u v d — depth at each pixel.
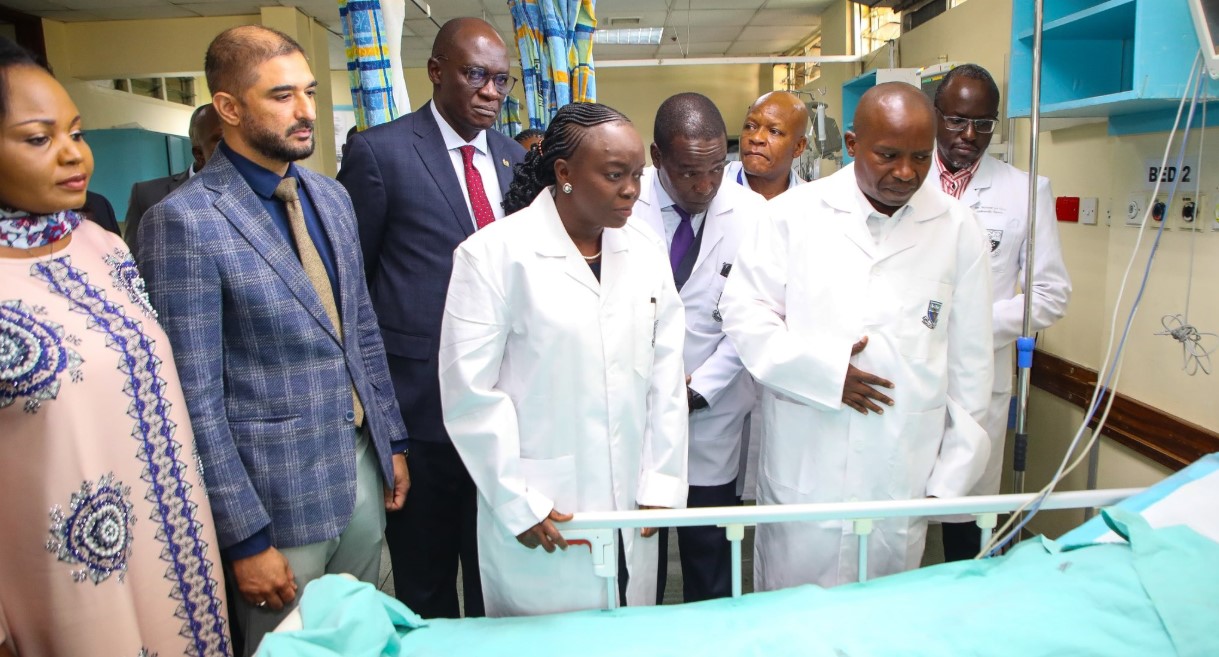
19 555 0.96
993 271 1.99
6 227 0.95
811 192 1.51
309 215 1.34
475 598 1.80
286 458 1.25
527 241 1.21
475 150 1.75
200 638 1.13
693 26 6.74
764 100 2.04
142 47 6.23
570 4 2.47
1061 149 2.36
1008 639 0.99
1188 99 1.52
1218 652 0.94
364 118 2.14
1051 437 2.40
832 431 1.43
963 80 1.91
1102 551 1.14
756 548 1.66
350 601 1.04
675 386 1.34
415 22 6.41
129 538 1.03
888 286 1.40
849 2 5.52
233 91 1.18
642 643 1.05
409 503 1.69
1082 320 2.25
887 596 1.11
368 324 1.46
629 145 1.11
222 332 1.21
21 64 0.94
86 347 0.99
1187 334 1.78
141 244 1.17
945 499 1.22
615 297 1.25
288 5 5.89
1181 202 1.79
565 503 1.26
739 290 1.53
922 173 1.30
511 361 1.26
